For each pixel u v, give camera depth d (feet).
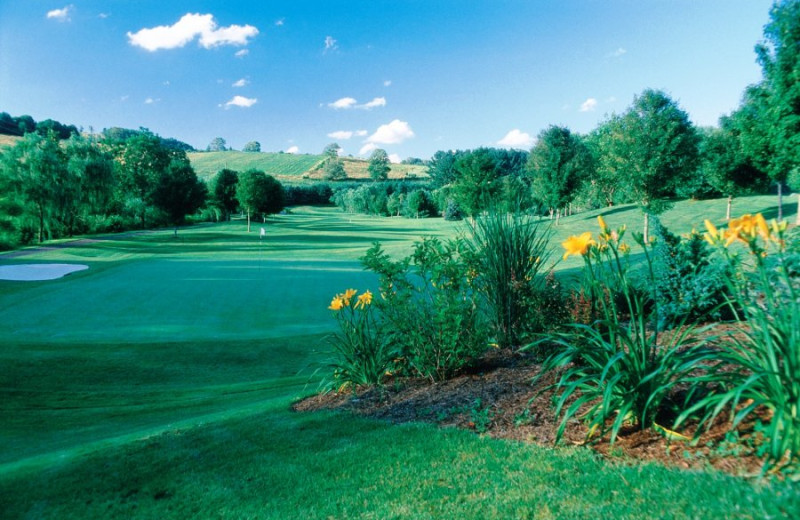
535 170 144.25
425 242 19.16
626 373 10.69
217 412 21.58
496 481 9.99
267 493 11.45
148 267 89.25
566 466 9.99
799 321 8.61
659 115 104.27
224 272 81.35
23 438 21.25
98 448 16.98
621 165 110.11
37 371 31.89
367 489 10.71
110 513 11.75
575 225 131.64
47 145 139.44
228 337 40.86
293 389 25.62
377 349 19.36
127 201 208.33
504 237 18.45
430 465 11.27
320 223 249.96
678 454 9.54
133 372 32.45
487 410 13.70
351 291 19.76
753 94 70.03
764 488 7.69
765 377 9.07
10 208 117.70
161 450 15.84
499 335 19.15
